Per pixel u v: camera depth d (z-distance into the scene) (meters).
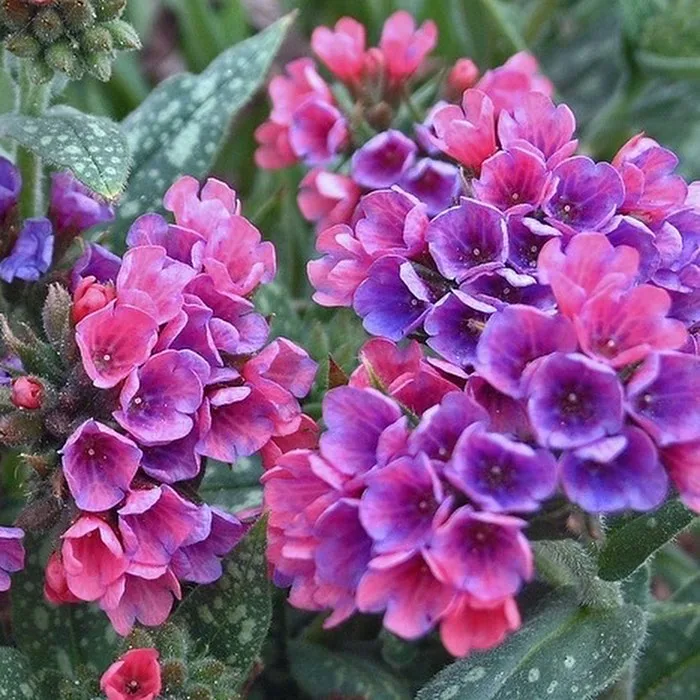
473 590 0.26
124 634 0.29
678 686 0.34
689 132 0.44
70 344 0.29
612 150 0.44
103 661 0.32
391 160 0.34
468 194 0.30
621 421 0.27
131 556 0.28
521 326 0.27
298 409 0.30
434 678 0.30
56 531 0.29
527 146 0.29
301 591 0.28
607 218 0.29
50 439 0.29
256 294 0.33
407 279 0.28
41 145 0.31
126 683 0.28
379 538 0.27
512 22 0.45
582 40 0.47
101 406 0.29
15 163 0.33
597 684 0.29
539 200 0.29
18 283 0.32
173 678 0.29
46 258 0.32
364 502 0.27
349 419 0.28
